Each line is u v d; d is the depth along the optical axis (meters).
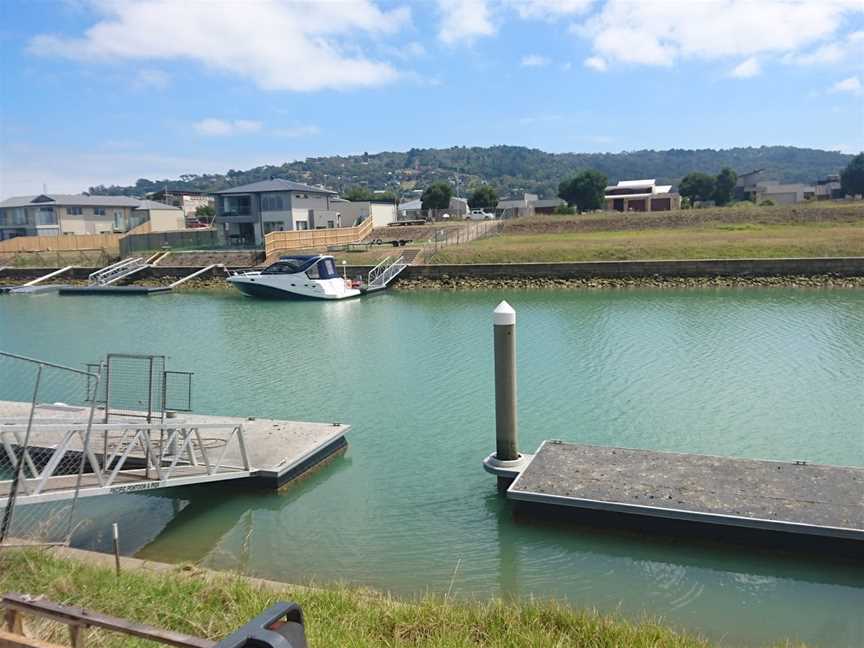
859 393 17.33
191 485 11.69
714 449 13.67
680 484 9.80
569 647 5.75
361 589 7.59
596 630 6.14
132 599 6.14
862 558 8.38
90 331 30.73
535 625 6.20
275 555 9.48
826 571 8.41
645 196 96.38
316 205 66.31
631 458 10.84
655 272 40.50
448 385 19.22
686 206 97.56
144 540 9.97
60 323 33.41
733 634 7.36
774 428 14.88
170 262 53.09
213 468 10.91
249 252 52.47
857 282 37.12
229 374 21.23
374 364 22.27
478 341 25.75
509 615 6.34
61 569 6.90
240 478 11.41
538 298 37.09
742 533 8.83
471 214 86.56
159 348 26.11
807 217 57.62
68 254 61.78
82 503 11.23
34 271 55.97
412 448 14.01
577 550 9.22
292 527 10.36
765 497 9.26
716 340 24.22
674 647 5.99
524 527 9.88
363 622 6.03
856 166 101.94
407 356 23.34
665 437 14.42
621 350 22.95
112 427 9.57
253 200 62.59
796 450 13.56
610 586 8.38
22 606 3.58
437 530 10.13
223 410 17.22
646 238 50.03
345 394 18.56
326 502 11.28
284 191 61.88
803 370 19.69
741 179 118.44
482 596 8.25
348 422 15.98
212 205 112.38
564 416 15.97
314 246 54.62
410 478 12.30
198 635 5.46
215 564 9.24
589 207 96.06
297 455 12.08
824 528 8.37
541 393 17.92
